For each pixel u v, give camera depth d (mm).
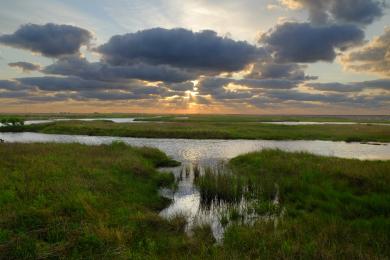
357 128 64500
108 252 8078
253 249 8320
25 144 25750
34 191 11969
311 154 25016
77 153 21844
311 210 12633
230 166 24078
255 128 61406
